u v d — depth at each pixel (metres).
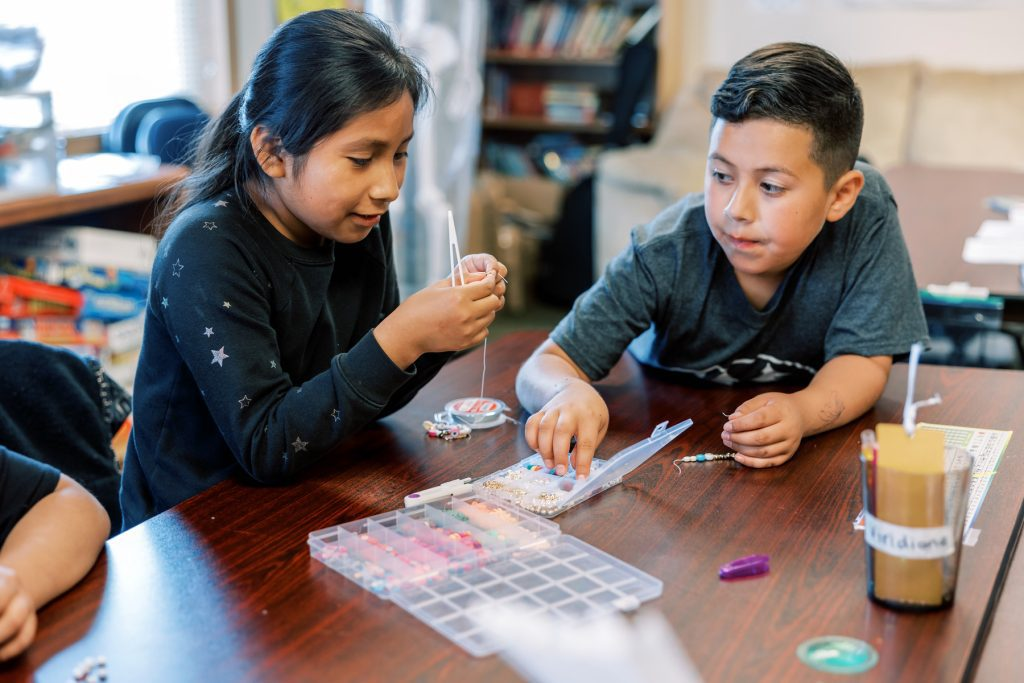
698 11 4.84
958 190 3.02
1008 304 1.83
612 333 1.37
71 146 2.92
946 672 0.73
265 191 1.17
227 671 0.73
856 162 1.48
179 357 1.16
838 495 1.04
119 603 0.82
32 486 0.92
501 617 0.79
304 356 1.27
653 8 4.79
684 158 4.06
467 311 1.04
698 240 1.37
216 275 1.09
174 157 2.86
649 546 0.92
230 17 3.51
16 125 2.29
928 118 4.39
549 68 5.11
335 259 1.31
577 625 0.77
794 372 1.44
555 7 4.88
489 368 1.46
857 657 0.74
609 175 4.13
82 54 2.98
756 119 1.15
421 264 4.03
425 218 3.98
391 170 1.10
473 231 4.38
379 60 1.06
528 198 4.85
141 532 0.95
